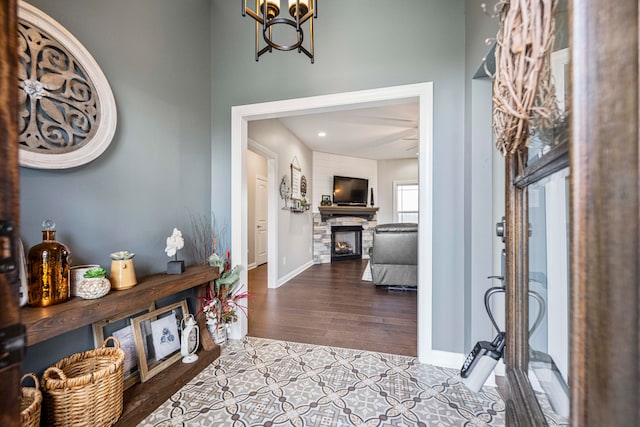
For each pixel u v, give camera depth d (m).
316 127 4.64
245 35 2.46
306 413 1.54
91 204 1.57
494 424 1.46
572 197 0.37
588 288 0.35
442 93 1.99
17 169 0.39
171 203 2.13
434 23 2.01
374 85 2.13
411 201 7.25
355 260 6.69
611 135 0.32
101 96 1.58
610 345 0.32
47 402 1.17
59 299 1.26
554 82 0.52
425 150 2.01
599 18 0.33
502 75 0.63
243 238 2.55
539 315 0.76
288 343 2.36
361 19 2.16
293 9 1.50
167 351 1.92
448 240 1.99
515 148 0.70
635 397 0.29
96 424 1.25
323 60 2.24
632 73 0.29
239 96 2.47
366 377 1.87
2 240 0.37
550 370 0.72
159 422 1.47
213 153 2.56
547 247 0.74
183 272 2.01
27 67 1.29
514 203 0.81
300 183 5.40
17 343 0.39
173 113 2.14
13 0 0.38
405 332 2.56
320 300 3.51
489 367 1.08
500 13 0.69
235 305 2.42
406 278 3.91
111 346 1.60
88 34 1.56
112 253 1.67
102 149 1.58
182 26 2.23
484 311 1.79
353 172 7.06
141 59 1.88
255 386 1.78
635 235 0.29
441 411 1.56
